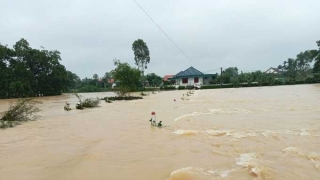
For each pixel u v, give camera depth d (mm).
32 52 47781
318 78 54469
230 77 64688
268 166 4996
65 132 9812
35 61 48000
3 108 22203
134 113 15242
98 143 7602
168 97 31250
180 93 40531
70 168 5379
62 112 17875
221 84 58312
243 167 5027
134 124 11000
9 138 8945
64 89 55531
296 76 69938
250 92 33406
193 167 5129
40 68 49875
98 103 23344
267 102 18188
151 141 7660
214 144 6969
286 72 78438
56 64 52188
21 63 45531
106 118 13461
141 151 6586
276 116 11461
